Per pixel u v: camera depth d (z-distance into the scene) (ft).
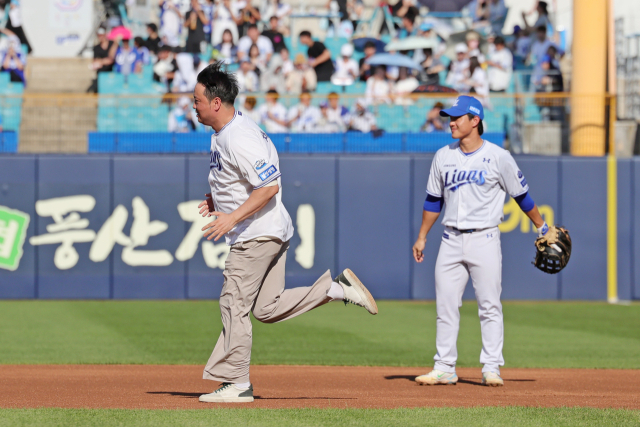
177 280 131.75
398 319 110.22
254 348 84.43
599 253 130.31
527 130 141.79
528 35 172.04
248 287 45.50
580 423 39.88
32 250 130.72
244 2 171.22
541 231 59.47
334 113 140.67
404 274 131.13
